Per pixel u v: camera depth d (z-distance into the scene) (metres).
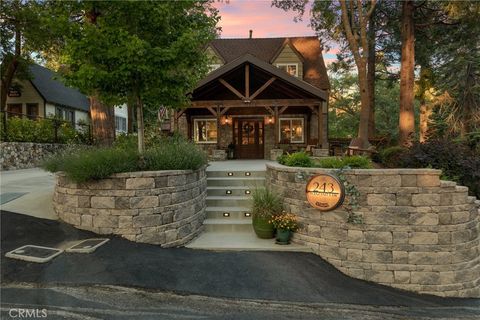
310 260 5.90
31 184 8.79
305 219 6.31
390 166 9.90
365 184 5.86
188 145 7.97
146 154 6.54
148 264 4.89
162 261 5.09
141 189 5.63
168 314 3.91
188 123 17.14
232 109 17.30
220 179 8.66
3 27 18.69
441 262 5.74
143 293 4.21
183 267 5.04
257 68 14.39
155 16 6.16
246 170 9.28
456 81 18.98
